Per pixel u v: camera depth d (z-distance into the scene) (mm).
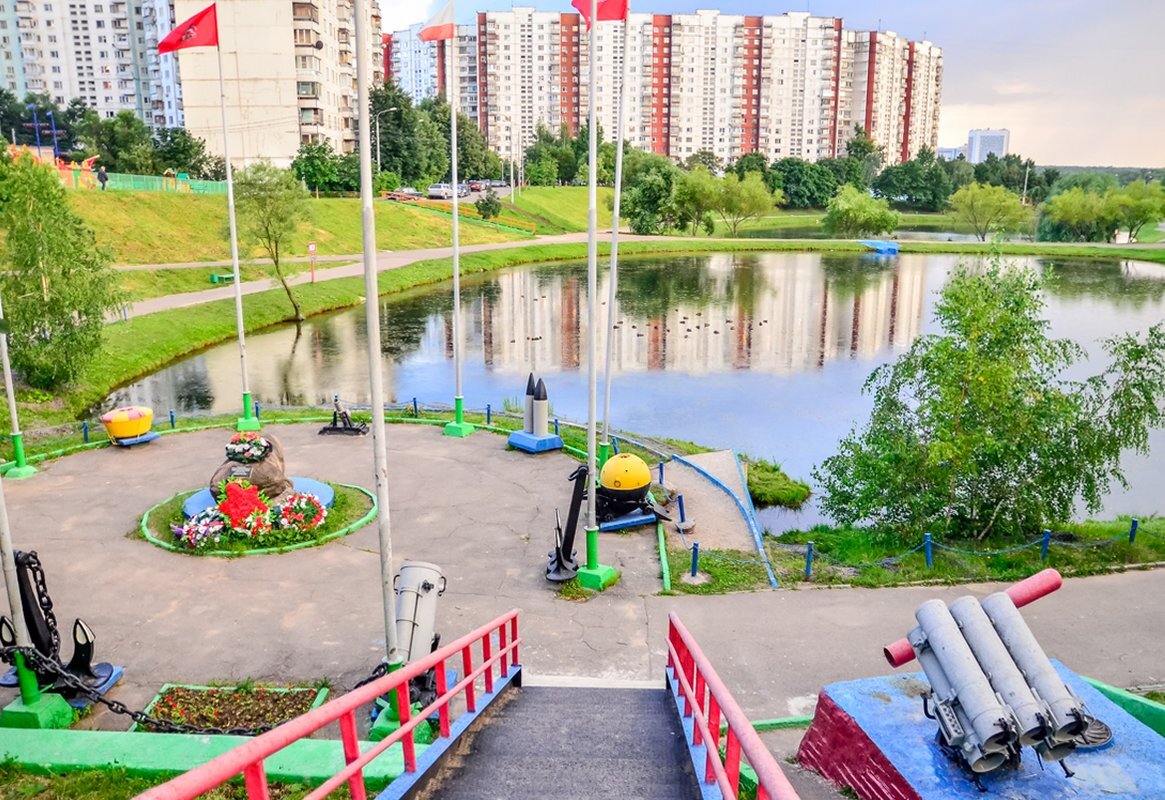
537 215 116688
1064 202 114500
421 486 20531
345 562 16031
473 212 105625
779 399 34250
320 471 21750
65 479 21000
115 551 16469
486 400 34031
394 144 115188
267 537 16688
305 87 101375
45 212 28188
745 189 114375
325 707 5055
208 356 42375
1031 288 17719
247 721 10734
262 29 98938
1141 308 58062
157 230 65938
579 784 6641
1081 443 17719
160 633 13273
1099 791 6707
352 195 99250
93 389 33250
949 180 163625
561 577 15141
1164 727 9445
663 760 7148
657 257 91562
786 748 9547
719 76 189250
